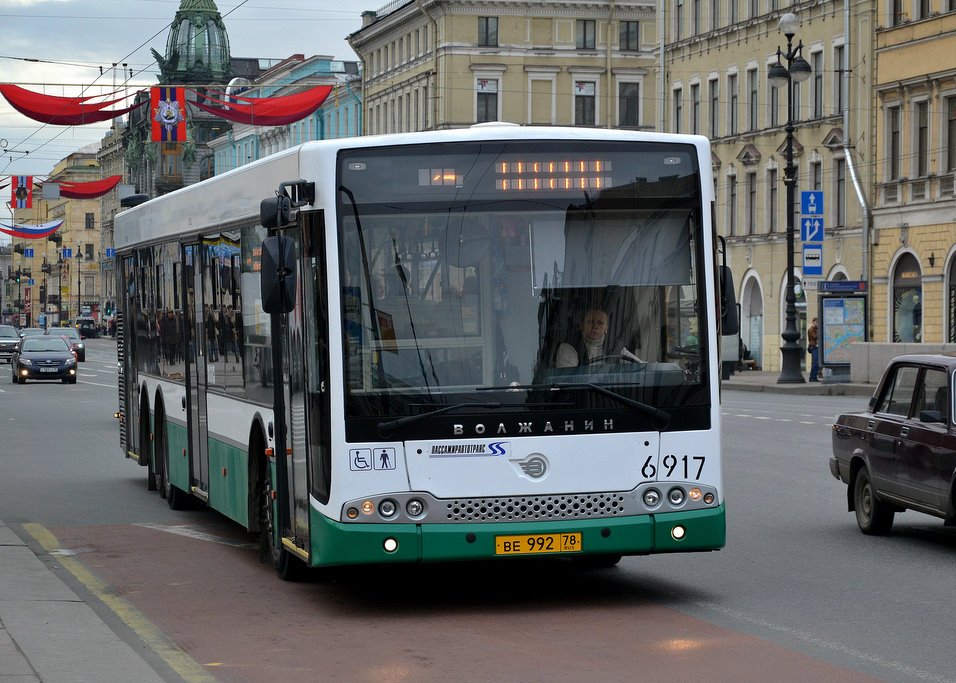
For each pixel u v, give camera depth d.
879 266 75.12
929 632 12.95
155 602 14.95
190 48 158.12
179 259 21.17
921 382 18.77
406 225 13.87
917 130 73.00
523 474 13.74
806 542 18.81
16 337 114.06
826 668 11.48
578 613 14.00
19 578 15.86
